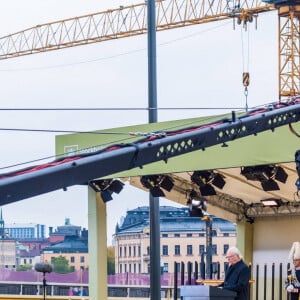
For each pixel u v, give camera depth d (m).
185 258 115.00
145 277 59.62
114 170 20.27
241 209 40.38
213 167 33.94
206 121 33.94
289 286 33.62
